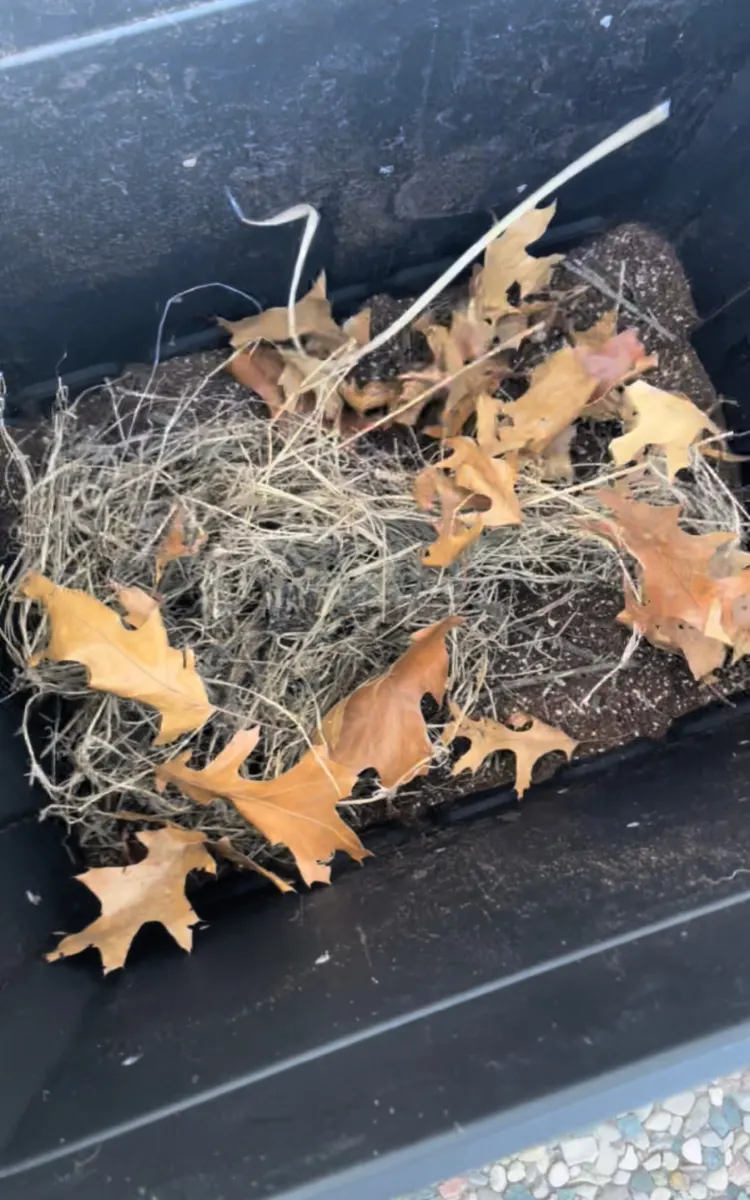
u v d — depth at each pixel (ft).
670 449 1.79
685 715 2.02
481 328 1.99
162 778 1.70
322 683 1.93
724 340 2.11
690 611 1.80
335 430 1.95
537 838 1.81
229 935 1.73
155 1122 1.34
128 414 2.00
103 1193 1.28
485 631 1.98
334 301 2.17
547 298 2.12
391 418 1.98
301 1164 1.28
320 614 1.90
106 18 1.64
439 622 1.80
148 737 1.89
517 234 1.98
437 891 1.72
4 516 1.93
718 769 1.86
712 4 1.86
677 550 1.79
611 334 2.01
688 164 2.10
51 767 1.88
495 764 1.97
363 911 1.72
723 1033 1.33
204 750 1.90
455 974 1.47
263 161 1.90
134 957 1.72
